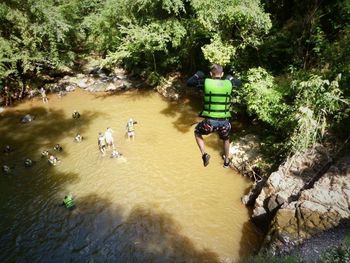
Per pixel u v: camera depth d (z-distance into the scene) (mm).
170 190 15586
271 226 11555
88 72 28906
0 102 24156
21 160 18141
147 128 20625
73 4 26500
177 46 23406
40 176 16844
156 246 12758
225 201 14820
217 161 17312
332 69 14141
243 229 13375
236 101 18109
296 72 15711
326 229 10461
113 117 22203
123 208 14672
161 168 17047
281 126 14680
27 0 23156
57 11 24172
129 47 23703
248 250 12438
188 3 21234
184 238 13062
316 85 12797
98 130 20719
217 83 5699
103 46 27031
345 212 10867
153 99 24406
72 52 26750
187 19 21203
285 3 18891
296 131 13523
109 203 14977
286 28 18141
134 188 15789
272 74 17797
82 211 14578
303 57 16750
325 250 9328
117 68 29188
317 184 11945
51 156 17641
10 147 19328
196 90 24219
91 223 13953
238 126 19656
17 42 23781
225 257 12188
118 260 12250
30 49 24328
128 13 23859
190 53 24219
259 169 15562
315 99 13055
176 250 12547
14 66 23672
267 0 18625
